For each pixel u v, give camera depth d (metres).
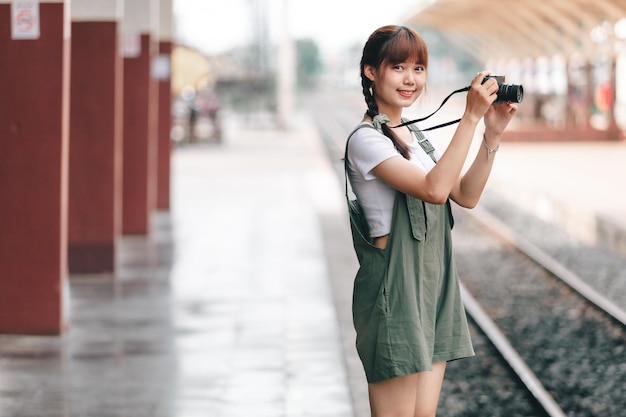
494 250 16.73
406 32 4.72
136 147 17.22
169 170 21.22
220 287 12.76
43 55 9.90
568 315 11.74
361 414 7.34
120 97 13.85
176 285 12.95
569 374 9.43
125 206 17.31
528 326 11.36
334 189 25.47
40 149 9.98
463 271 14.95
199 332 10.20
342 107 90.69
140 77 17.14
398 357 4.59
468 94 4.44
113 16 13.42
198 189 25.75
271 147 41.97
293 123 62.53
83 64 13.51
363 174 4.65
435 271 4.70
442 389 8.87
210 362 8.98
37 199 10.05
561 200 22.48
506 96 4.47
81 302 11.92
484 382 9.06
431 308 4.69
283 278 13.33
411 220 4.62
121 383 8.34
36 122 9.95
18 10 9.88
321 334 9.96
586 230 18.61
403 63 4.71
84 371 8.75
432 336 4.70
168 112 21.08
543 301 12.59
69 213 13.68
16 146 9.98
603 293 13.32
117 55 13.51
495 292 13.34
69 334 10.21
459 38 49.38
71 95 13.56
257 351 9.33
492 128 4.70
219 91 67.56
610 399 8.62
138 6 17.02
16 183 10.04
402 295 4.61
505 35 44.12
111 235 13.70
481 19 40.41
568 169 29.52
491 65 49.06
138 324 10.66
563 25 35.03
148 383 8.32
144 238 17.31
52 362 9.09
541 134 39.59
